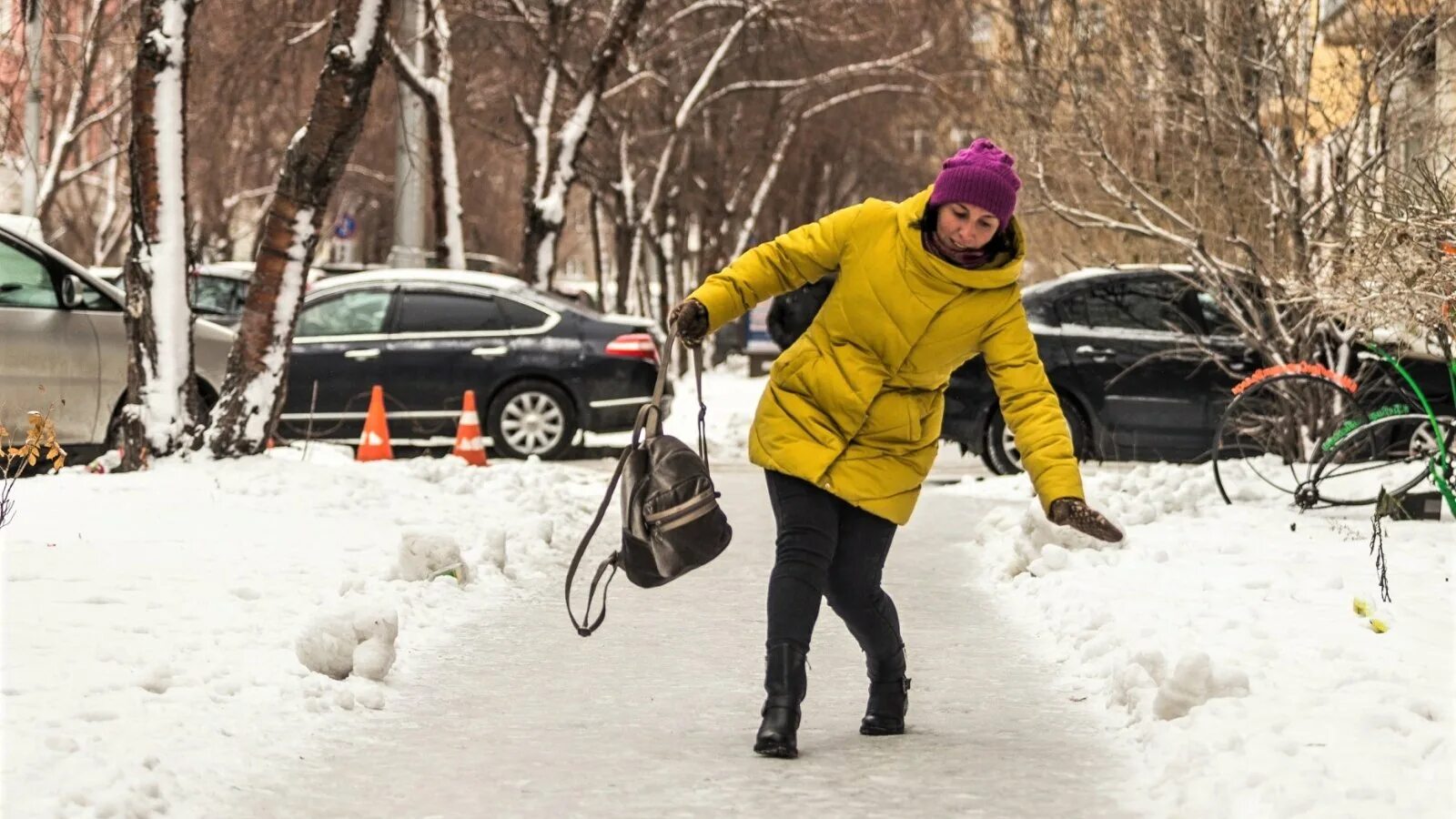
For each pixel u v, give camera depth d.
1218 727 11.05
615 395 34.31
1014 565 18.64
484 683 13.53
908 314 11.04
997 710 12.73
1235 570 17.22
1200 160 28.14
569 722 12.30
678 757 11.27
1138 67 28.58
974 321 11.14
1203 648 13.45
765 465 11.39
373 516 21.17
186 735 11.05
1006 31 33.53
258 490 22.27
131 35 45.62
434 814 9.91
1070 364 30.27
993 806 10.10
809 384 11.29
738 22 59.75
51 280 26.34
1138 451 30.31
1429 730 10.73
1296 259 26.12
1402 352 26.38
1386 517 20.97
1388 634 13.76
